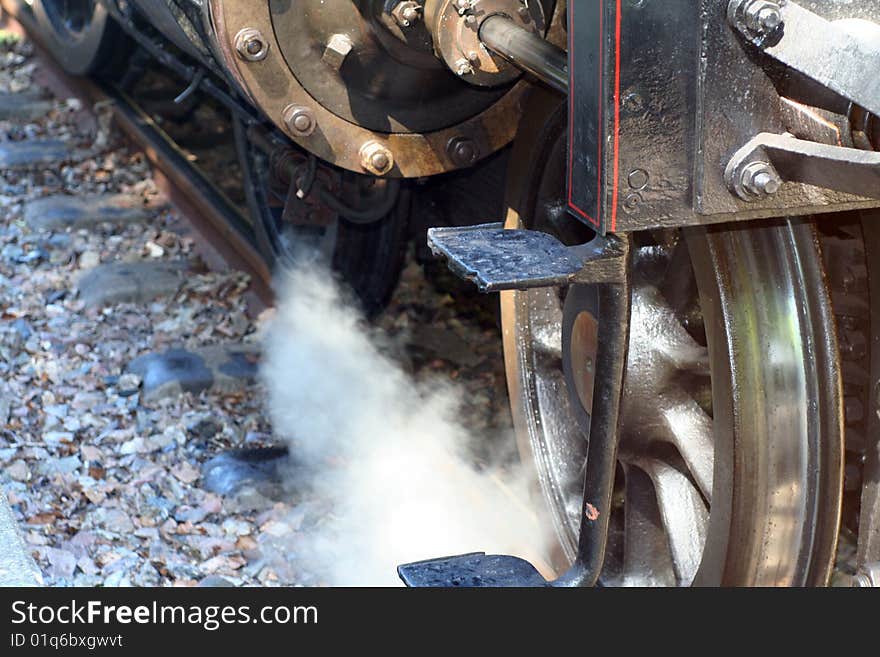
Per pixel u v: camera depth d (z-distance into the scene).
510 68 3.04
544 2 3.15
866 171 2.00
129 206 6.34
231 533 3.94
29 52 8.38
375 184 4.13
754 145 2.19
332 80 3.29
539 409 3.56
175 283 5.49
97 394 4.69
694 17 2.13
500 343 5.07
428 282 5.46
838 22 2.17
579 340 2.97
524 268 2.35
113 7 5.10
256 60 3.19
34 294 5.48
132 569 3.75
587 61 2.21
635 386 2.87
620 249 2.41
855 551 2.99
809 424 2.52
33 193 6.48
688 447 2.83
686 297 2.90
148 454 4.32
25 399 4.63
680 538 2.95
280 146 4.16
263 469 4.20
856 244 2.84
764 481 2.54
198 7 3.32
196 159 6.66
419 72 3.30
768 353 2.51
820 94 2.19
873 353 2.63
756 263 2.51
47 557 3.73
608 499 2.61
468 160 3.47
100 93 7.24
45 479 4.15
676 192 2.23
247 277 5.57
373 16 3.17
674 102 2.18
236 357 4.88
